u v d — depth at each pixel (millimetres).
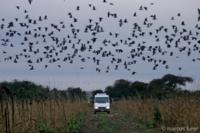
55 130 30891
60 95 39562
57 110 33844
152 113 41281
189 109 29594
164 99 39719
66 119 35656
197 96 31516
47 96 37125
